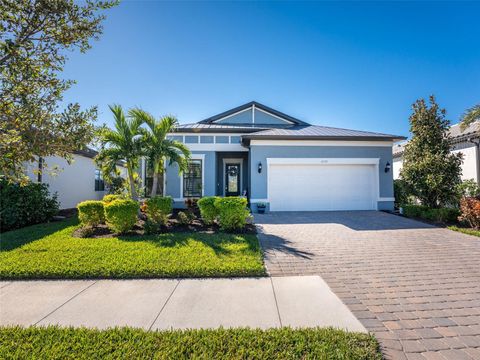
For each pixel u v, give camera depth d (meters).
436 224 9.41
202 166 14.04
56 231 7.78
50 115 2.50
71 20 2.47
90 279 4.49
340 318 3.22
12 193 8.62
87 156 15.04
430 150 10.65
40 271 4.53
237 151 14.24
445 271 4.91
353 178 13.03
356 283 4.35
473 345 2.70
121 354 2.45
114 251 5.61
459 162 10.55
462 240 7.15
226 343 2.62
